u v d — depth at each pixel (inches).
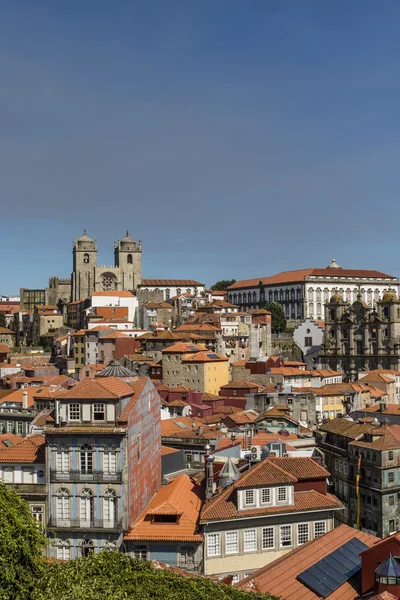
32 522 2165.4
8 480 3034.0
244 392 7052.2
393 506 3846.0
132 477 2896.2
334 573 2212.1
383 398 7554.1
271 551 2815.0
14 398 5812.0
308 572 2203.5
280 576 2244.1
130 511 2847.0
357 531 2586.1
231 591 2043.6
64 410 2891.2
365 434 4109.3
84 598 1844.2
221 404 6929.1
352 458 4074.8
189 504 3004.4
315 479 3036.4
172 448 4136.3
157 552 2775.6
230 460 3159.5
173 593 1898.4
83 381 3073.3
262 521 2815.0
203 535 2746.1
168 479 3646.7
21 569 1975.9
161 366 7810.0
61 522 2844.5
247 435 4493.1
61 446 2864.2
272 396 6373.0
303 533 2874.0
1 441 4175.7
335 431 4461.1
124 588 1893.5
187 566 2738.7
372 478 3887.8
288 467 3058.6
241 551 2780.5
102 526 2817.4
